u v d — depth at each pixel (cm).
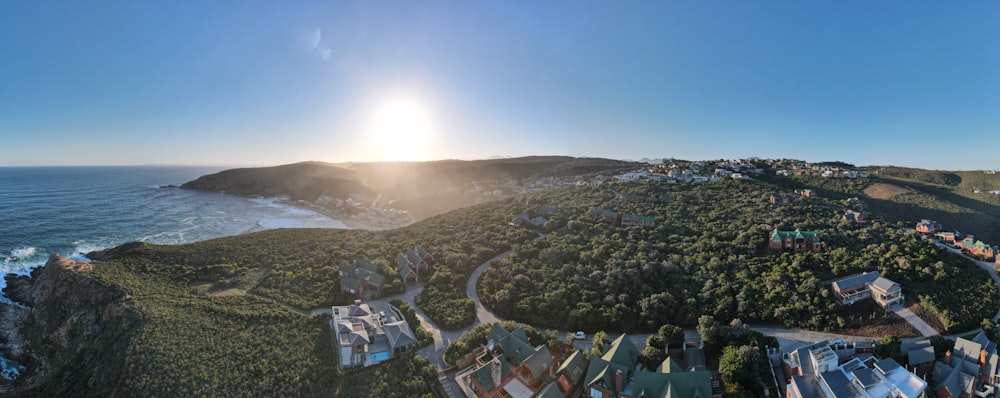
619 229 13212
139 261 12519
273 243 14250
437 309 9600
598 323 8819
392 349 7988
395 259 12444
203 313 9462
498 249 12756
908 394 6456
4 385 9056
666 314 8944
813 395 6519
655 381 6544
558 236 12975
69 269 11550
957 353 7238
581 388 7019
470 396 6944
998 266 10175
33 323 10544
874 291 8875
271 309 9644
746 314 8712
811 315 8506
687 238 12106
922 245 10875
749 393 6738
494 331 8044
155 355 7894
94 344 9044
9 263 15562
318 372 7525
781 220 12912
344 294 10562
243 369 7625
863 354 7375
